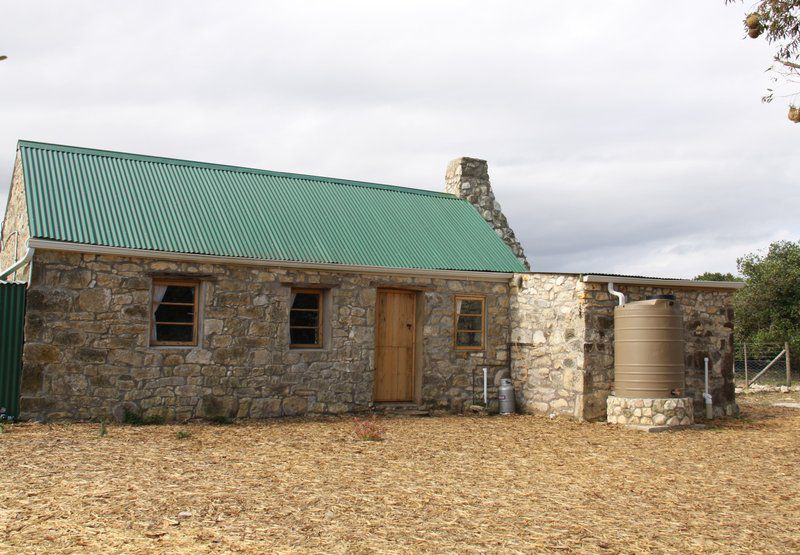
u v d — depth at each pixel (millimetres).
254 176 15297
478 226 16875
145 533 5527
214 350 12281
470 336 14922
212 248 12422
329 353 13352
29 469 7492
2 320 10930
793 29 8914
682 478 8375
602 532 6082
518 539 5789
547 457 9555
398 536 5730
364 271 13695
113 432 10328
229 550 5238
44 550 5090
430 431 11711
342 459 8875
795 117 8258
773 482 8250
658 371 12602
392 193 16984
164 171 14156
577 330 13414
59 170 12789
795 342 21766
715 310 14711
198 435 10445
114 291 11523
